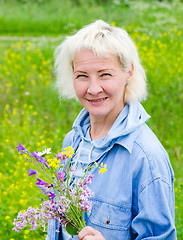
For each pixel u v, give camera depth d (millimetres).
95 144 1728
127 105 1748
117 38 1618
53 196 1569
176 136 5352
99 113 1646
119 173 1611
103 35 1607
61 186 1604
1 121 5875
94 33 1604
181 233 3154
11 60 8430
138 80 1740
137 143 1607
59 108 5961
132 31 9023
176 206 3486
